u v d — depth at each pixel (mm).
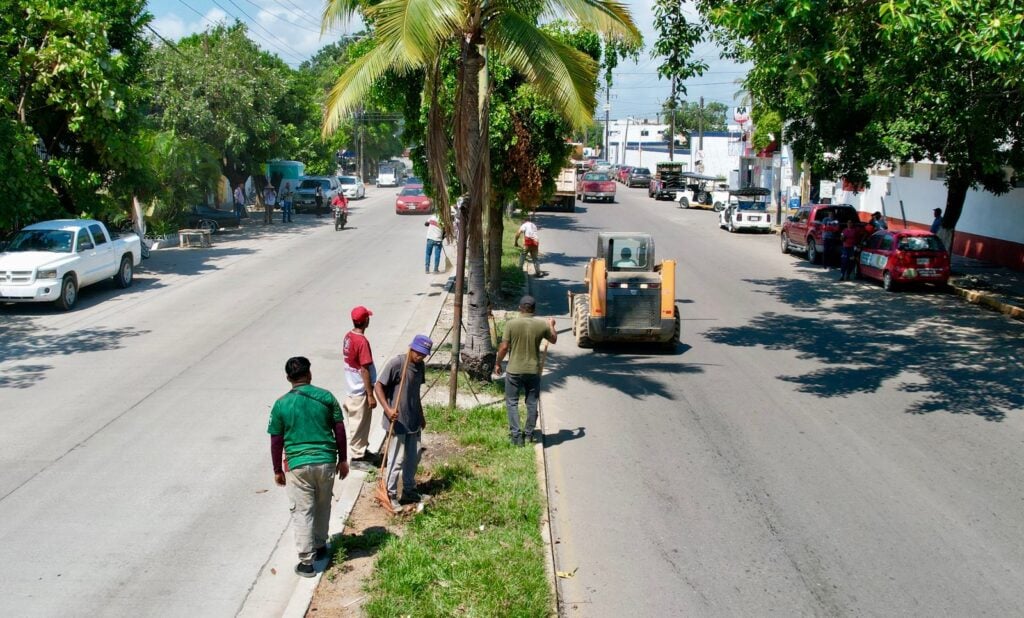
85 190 23891
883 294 22422
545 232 36125
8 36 21422
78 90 22484
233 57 38406
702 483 9336
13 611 6395
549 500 8828
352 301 19719
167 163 31844
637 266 16016
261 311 18547
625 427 11297
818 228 28062
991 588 7094
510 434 10305
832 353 15773
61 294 18391
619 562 7496
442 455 9805
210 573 7043
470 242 12719
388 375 8180
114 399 12016
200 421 11047
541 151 17891
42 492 8688
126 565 7156
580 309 16203
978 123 16531
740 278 25188
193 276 23578
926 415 11922
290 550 7465
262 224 39094
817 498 8938
